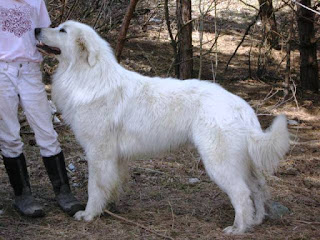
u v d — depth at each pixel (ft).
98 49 14.33
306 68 24.17
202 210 15.10
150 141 14.29
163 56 27.12
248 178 14.23
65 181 14.93
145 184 16.43
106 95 14.23
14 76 13.97
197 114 14.01
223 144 13.78
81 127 14.32
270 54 27.27
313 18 23.43
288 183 16.57
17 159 14.55
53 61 22.15
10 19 13.78
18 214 14.67
